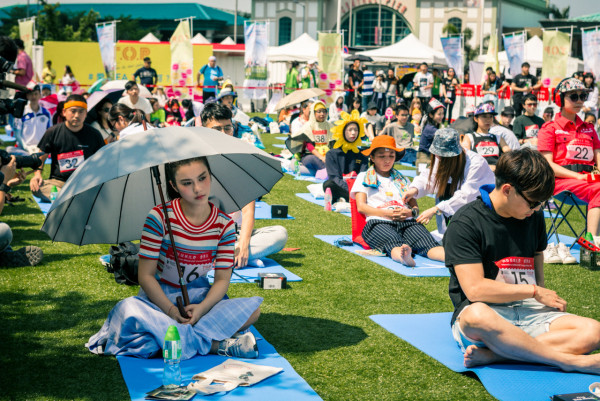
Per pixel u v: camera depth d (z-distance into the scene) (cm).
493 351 370
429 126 1279
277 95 2662
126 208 403
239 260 571
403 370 377
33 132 1248
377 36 4972
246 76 2611
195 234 387
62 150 846
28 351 386
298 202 991
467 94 2345
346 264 629
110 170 357
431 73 2361
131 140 372
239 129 1181
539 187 355
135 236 409
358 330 444
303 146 1282
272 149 1617
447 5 5094
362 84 2414
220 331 388
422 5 5125
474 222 378
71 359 377
